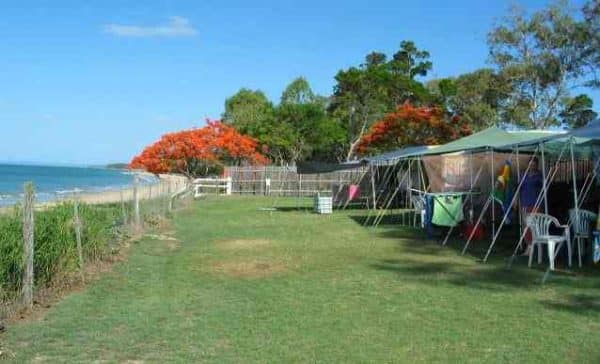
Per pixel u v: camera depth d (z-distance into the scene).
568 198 13.50
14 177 69.94
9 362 5.51
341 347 6.04
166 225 17.47
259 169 36.19
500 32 33.50
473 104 35.34
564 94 33.03
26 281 7.41
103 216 11.27
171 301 8.03
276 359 5.67
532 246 10.85
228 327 6.76
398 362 5.59
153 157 33.38
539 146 11.81
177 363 5.54
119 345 6.07
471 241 14.41
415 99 50.34
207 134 34.66
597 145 12.65
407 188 21.77
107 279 9.41
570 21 32.00
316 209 23.14
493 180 14.33
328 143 51.16
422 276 9.91
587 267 10.58
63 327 6.69
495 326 6.82
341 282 9.41
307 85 58.97
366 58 56.59
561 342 6.19
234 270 10.46
